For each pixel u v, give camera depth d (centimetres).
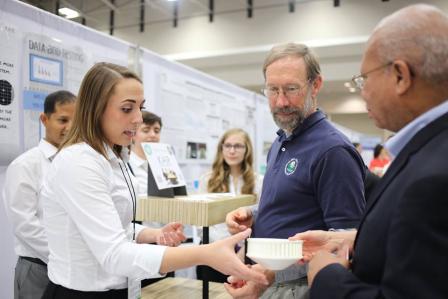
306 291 99
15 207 147
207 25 640
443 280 50
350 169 99
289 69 110
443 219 51
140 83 96
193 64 689
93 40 205
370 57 67
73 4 535
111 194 95
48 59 180
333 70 644
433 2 520
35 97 174
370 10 555
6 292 168
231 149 266
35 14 174
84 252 89
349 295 62
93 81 93
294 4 593
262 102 458
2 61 160
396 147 67
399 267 53
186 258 80
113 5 598
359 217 97
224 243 80
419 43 61
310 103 112
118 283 94
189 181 309
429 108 63
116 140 96
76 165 86
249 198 141
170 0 592
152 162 125
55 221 91
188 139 305
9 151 164
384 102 66
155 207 119
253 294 96
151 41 673
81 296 90
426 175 54
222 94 362
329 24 575
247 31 617
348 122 1253
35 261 148
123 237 86
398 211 55
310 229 105
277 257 77
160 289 151
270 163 126
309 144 108
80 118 94
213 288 158
